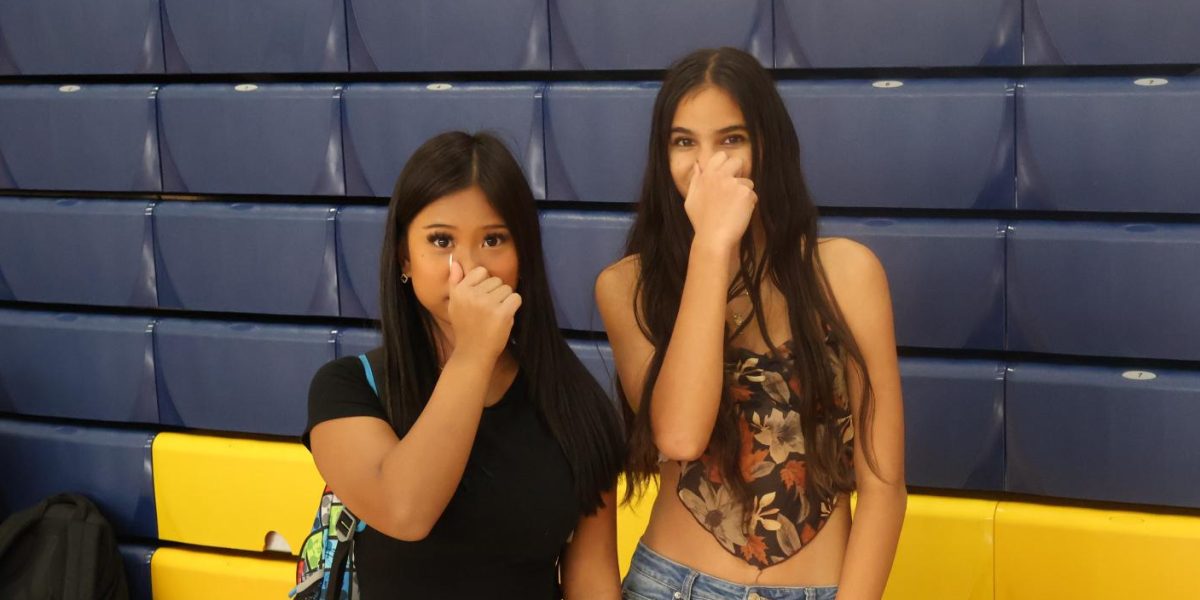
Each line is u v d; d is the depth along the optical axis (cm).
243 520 326
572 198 288
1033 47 255
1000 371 267
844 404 185
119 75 326
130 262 326
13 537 327
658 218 188
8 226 335
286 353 317
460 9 288
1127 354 259
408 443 153
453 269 156
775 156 181
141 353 329
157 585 337
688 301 173
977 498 275
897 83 266
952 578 271
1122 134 251
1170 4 245
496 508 164
